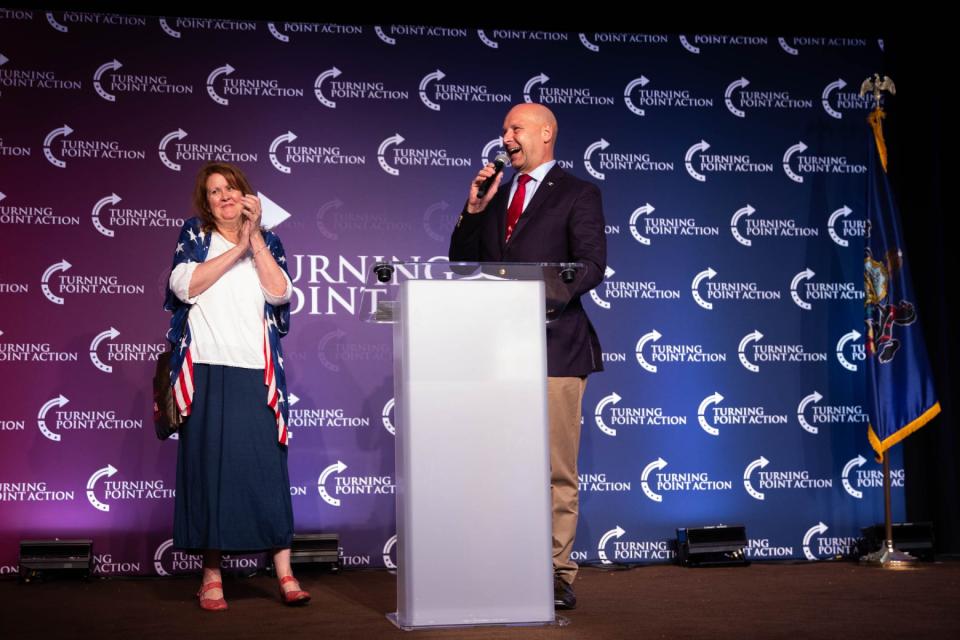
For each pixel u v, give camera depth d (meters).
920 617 3.26
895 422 4.64
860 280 5.00
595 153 4.95
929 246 5.06
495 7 5.14
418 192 4.84
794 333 4.95
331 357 4.71
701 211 4.97
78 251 4.60
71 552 4.28
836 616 3.28
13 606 3.65
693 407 4.87
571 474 3.42
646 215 4.94
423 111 4.87
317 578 4.32
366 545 4.65
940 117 5.07
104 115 4.67
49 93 4.64
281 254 3.77
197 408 3.52
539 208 3.57
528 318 2.94
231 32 4.79
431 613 2.85
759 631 3.01
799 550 4.84
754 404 4.90
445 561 2.86
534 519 2.91
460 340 2.91
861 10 5.18
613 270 4.89
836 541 4.86
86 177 4.63
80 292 4.58
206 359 3.52
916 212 5.09
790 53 5.08
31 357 4.53
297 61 4.82
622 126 4.97
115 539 4.50
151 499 4.54
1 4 4.83
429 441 2.87
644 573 4.43
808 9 5.19
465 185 4.87
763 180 5.01
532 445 2.92
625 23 5.19
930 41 5.09
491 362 2.91
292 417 4.67
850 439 4.92
